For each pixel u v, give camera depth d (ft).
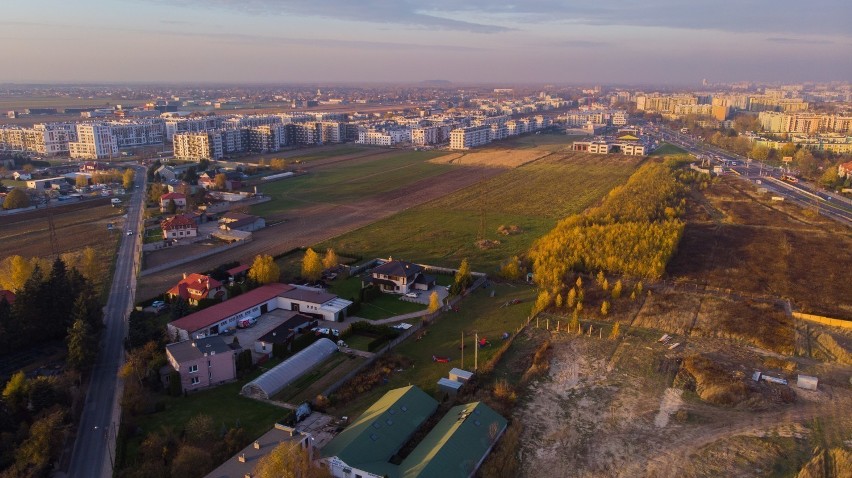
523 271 522.47
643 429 294.05
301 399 317.42
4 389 303.27
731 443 281.74
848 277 524.52
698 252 592.60
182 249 595.47
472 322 424.46
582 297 455.63
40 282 383.86
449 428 276.62
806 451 275.59
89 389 326.85
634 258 528.22
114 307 443.73
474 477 255.09
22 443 258.16
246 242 623.77
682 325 416.87
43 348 374.84
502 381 331.98
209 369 331.36
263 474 220.64
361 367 349.20
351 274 519.19
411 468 248.73
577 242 555.69
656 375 346.95
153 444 262.88
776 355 374.02
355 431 273.13
